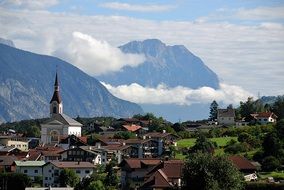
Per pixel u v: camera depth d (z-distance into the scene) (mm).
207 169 182750
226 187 182250
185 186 186750
